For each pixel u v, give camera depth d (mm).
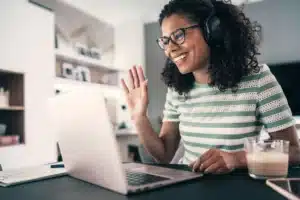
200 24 989
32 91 2791
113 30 4773
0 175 773
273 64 3791
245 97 1027
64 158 744
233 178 672
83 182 683
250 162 672
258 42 1160
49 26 3029
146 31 4723
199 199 504
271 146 653
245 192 541
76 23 3998
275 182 578
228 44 1020
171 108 1266
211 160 729
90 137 574
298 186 540
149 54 4684
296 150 865
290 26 3818
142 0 3922
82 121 582
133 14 4438
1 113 2828
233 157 751
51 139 2941
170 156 1205
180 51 994
